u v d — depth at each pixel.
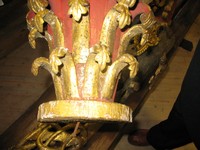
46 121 0.76
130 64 0.76
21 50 2.29
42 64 0.80
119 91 1.34
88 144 1.29
